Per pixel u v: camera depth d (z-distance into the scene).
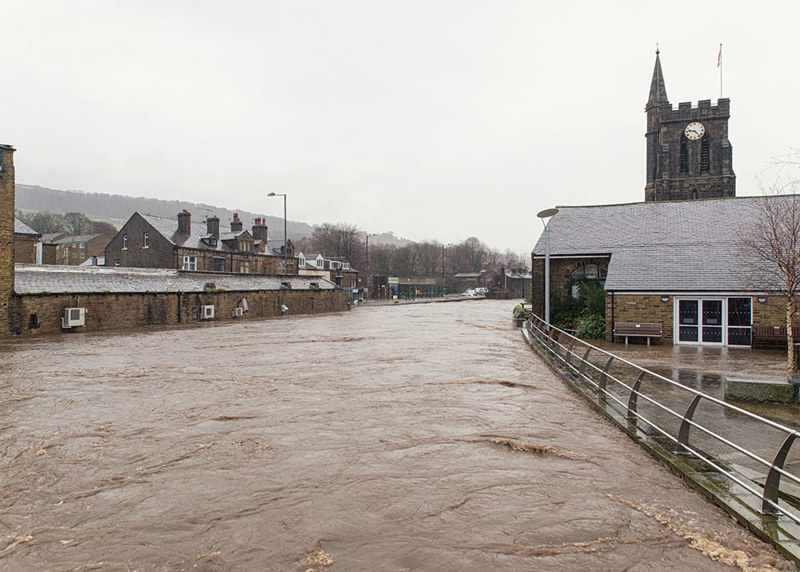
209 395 11.23
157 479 6.56
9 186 23.73
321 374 13.80
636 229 28.25
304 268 72.81
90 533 5.19
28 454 7.53
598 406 9.74
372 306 62.12
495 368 14.77
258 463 7.10
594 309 24.89
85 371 14.30
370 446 7.79
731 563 4.57
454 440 8.07
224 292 36.81
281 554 4.77
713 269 22.28
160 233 52.81
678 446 7.17
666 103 49.38
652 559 4.65
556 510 5.64
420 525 5.32
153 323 31.08
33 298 24.69
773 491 5.20
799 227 15.53
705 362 16.39
